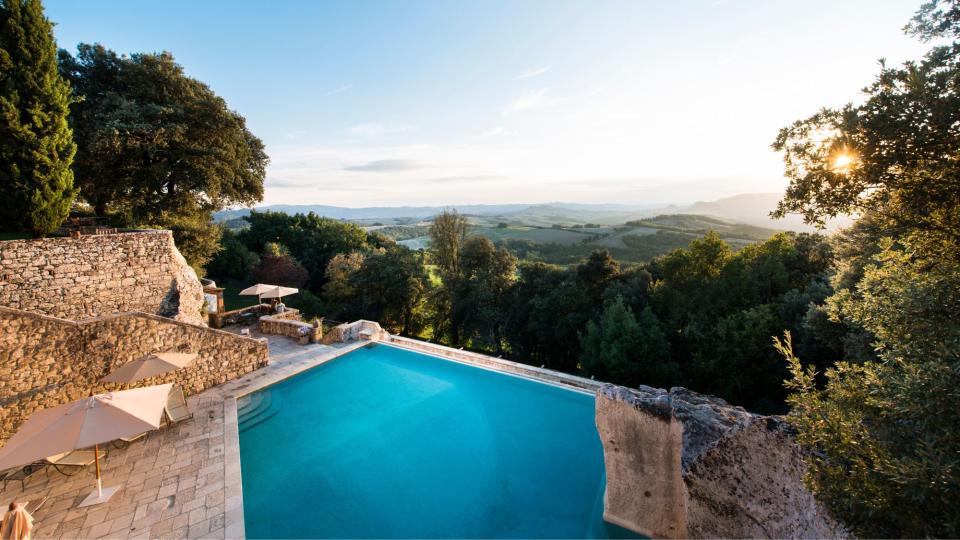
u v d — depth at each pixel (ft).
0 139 42.19
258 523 24.90
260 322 59.11
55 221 45.70
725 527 17.42
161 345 37.35
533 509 26.96
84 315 44.86
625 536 22.57
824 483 13.35
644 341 73.15
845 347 51.78
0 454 21.04
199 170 70.90
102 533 22.15
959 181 16.39
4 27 43.27
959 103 14.66
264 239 173.78
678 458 20.66
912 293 17.44
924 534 11.65
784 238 84.28
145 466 28.17
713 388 71.61
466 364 48.60
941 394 12.87
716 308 75.82
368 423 36.99
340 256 142.20
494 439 34.96
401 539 24.30
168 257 52.75
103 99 66.23
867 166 17.47
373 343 54.85
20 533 19.88
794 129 20.33
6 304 39.52
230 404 37.78
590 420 38.11
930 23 18.60
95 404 24.08
